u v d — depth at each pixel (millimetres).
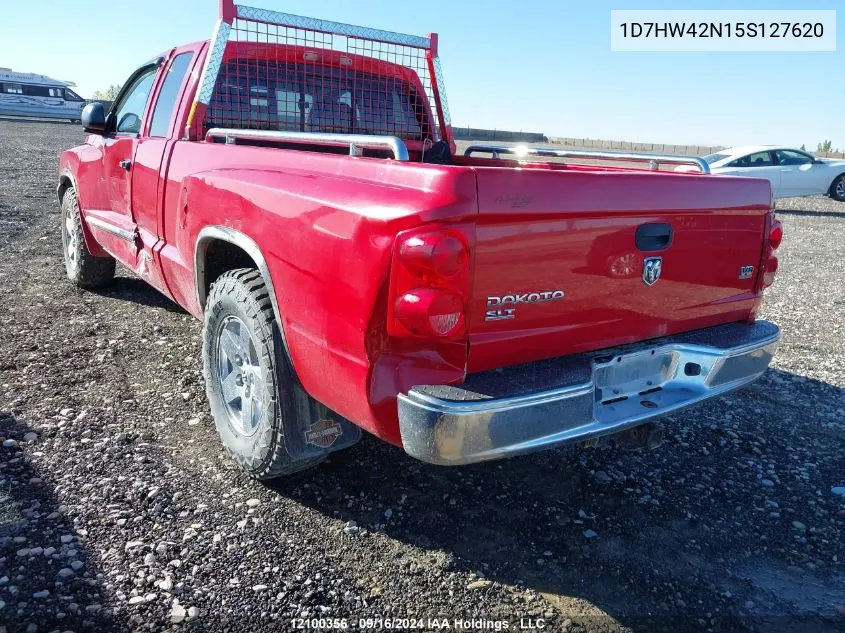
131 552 2627
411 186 2287
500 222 2271
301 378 2752
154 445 3463
